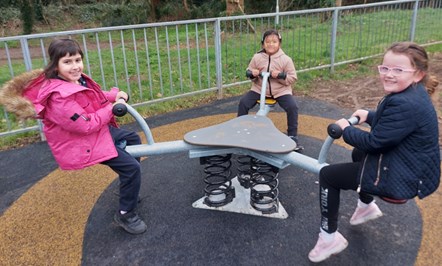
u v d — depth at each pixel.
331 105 5.07
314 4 17.25
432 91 1.90
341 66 6.91
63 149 2.29
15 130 4.08
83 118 2.18
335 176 2.01
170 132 4.32
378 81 6.07
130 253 2.32
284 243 2.35
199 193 2.96
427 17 8.23
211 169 3.32
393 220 2.55
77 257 2.30
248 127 2.67
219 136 2.52
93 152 2.30
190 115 4.86
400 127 1.71
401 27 7.59
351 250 2.27
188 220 2.62
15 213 2.79
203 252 2.30
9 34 18.62
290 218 2.60
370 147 1.80
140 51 9.95
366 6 6.73
